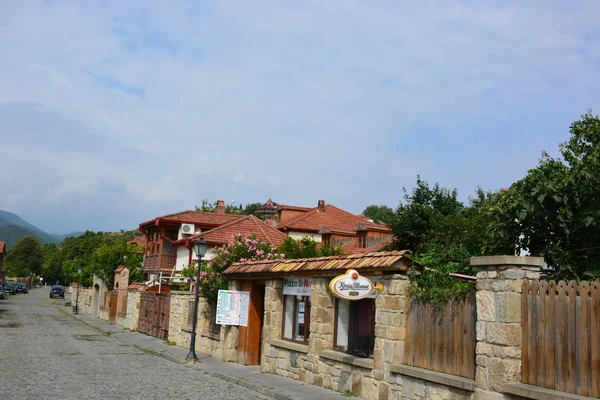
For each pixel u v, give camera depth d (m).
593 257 11.20
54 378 14.49
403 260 11.63
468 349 9.91
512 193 11.94
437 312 10.74
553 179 11.31
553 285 8.41
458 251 12.38
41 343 24.45
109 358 20.05
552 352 8.29
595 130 12.01
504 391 8.70
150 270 44.84
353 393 12.79
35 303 68.88
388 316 11.73
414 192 26.73
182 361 19.34
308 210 50.03
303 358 15.01
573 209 11.21
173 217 43.66
